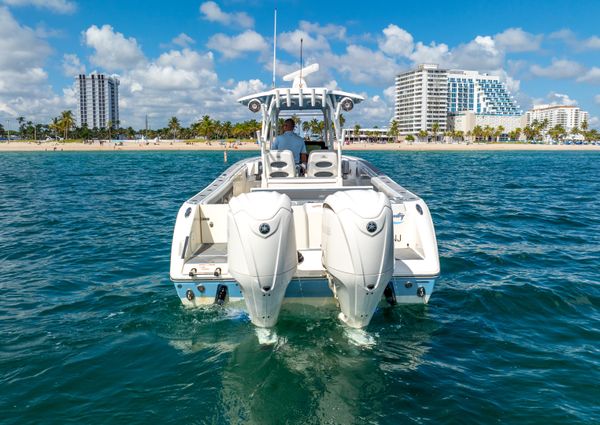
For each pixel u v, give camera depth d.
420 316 4.48
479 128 158.62
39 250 7.99
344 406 3.06
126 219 11.20
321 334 3.89
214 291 4.30
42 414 3.07
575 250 7.84
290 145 6.76
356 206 3.41
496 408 3.12
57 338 4.26
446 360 3.78
